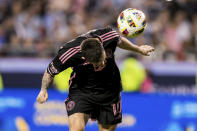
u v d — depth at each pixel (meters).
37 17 40.19
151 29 38.91
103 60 17.86
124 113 32.84
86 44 17.77
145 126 33.06
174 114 33.47
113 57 18.91
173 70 34.50
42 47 35.44
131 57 34.16
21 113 32.47
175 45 38.84
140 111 33.12
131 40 36.62
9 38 38.03
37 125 32.38
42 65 33.72
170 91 34.34
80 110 18.88
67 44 18.45
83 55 17.88
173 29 39.88
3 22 39.88
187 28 40.78
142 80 33.97
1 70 33.31
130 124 32.88
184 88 34.44
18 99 32.66
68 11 40.97
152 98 33.38
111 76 19.12
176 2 41.53
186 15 41.66
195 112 33.75
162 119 33.28
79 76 19.05
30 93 32.84
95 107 19.48
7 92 32.66
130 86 33.59
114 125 19.83
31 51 34.94
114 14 39.62
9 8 41.09
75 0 42.12
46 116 32.41
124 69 33.75
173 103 33.56
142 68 34.09
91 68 18.62
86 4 42.50
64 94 32.53
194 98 33.91
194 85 34.56
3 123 32.38
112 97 19.41
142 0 41.78
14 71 33.41
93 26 39.41
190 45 39.81
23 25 39.28
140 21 18.92
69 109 19.06
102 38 18.38
